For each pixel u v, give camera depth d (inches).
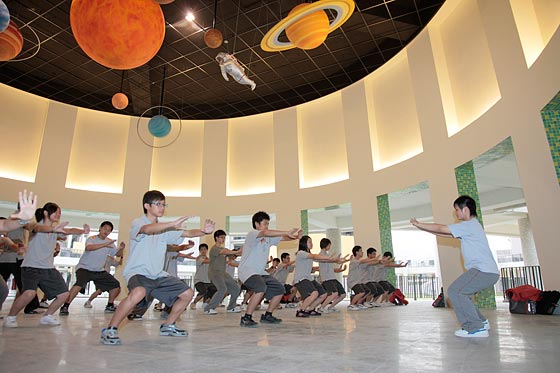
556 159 189.6
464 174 275.1
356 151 369.7
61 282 147.3
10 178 370.6
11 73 381.4
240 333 128.2
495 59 236.4
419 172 306.5
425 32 312.5
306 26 168.7
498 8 233.9
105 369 70.7
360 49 355.9
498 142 231.8
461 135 269.7
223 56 221.1
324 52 357.7
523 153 210.2
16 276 199.0
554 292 185.9
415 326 151.1
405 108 344.5
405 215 528.1
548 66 189.6
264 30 322.0
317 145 416.5
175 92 425.1
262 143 450.6
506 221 551.5
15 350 89.7
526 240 518.9
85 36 112.7
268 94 431.2
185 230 122.3
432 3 303.6
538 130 199.5
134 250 112.3
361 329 140.5
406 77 346.9
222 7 294.4
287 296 356.8
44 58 360.2
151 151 446.6
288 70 385.7
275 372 69.2
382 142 364.2
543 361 78.5
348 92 388.8
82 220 530.3
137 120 448.1
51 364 74.5
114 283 208.4
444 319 183.9
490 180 374.6
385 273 325.4
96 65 369.1
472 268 121.6
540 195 197.6
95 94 422.6
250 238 161.9
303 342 107.0
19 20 308.0
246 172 446.6
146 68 373.4
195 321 174.6
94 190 420.2
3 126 382.3
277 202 412.2
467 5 282.4
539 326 141.7
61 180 396.5
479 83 268.7
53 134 400.8
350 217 569.9
